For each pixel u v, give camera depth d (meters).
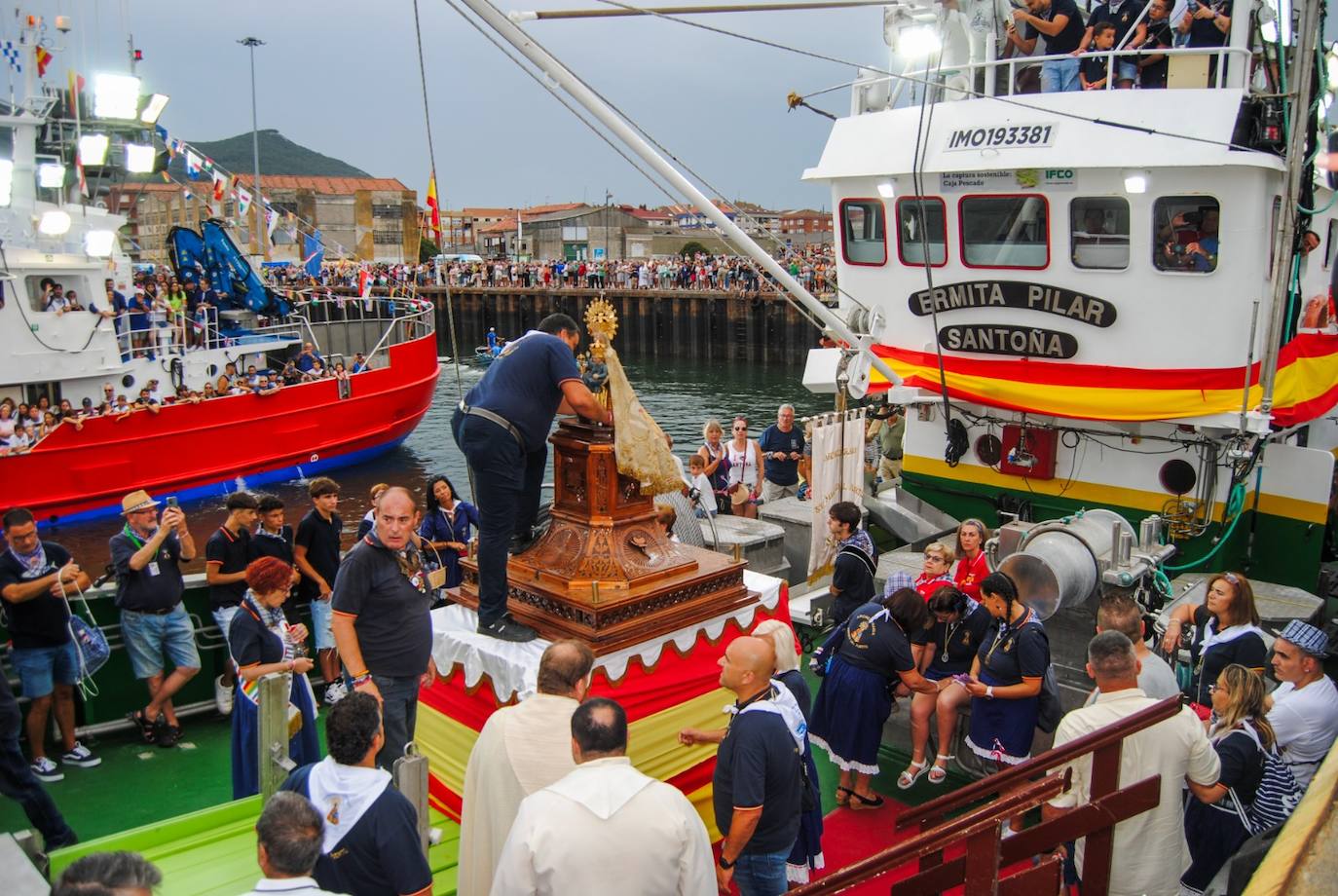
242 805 5.34
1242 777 4.84
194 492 22.66
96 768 7.10
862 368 9.91
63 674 6.95
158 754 7.32
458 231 108.12
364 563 4.90
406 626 5.06
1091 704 4.77
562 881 3.38
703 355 54.69
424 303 30.06
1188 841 5.04
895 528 11.46
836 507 7.81
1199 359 9.01
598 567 5.62
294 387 24.27
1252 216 8.54
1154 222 8.90
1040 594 6.95
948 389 10.34
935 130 9.74
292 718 5.64
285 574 5.95
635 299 56.78
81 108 22.23
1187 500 9.58
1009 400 9.98
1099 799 3.58
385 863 3.76
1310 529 9.68
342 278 56.38
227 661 7.79
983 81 10.20
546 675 4.35
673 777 5.75
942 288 10.19
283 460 24.41
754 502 11.91
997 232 9.77
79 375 20.67
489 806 4.24
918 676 6.41
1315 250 11.20
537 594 5.64
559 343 5.41
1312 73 8.57
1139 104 8.73
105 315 20.97
